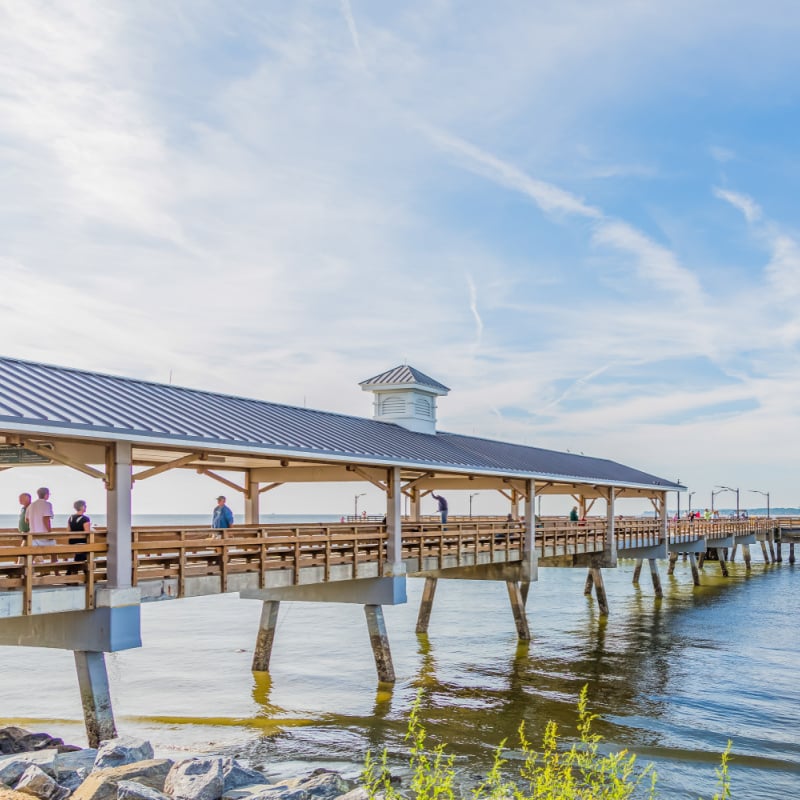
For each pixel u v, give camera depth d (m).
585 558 33.56
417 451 21.52
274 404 20.95
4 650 26.19
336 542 18.70
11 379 13.75
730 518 58.81
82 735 16.23
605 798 8.09
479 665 23.06
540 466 28.80
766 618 32.94
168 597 14.16
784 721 17.56
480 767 14.22
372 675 21.64
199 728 16.61
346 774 13.52
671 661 23.78
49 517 13.26
